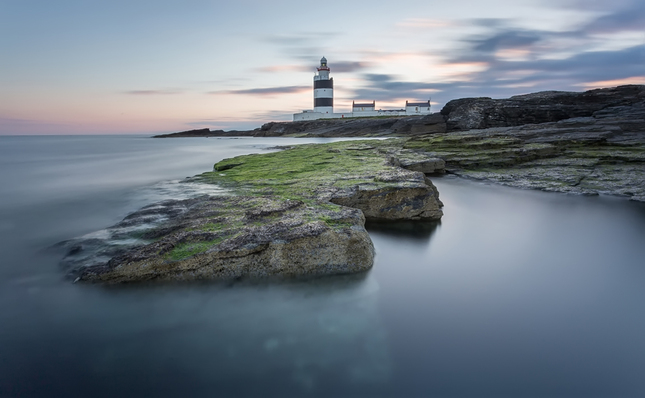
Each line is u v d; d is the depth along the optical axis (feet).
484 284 31.60
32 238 41.70
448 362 21.65
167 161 140.77
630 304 28.30
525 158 97.76
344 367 21.36
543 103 228.43
